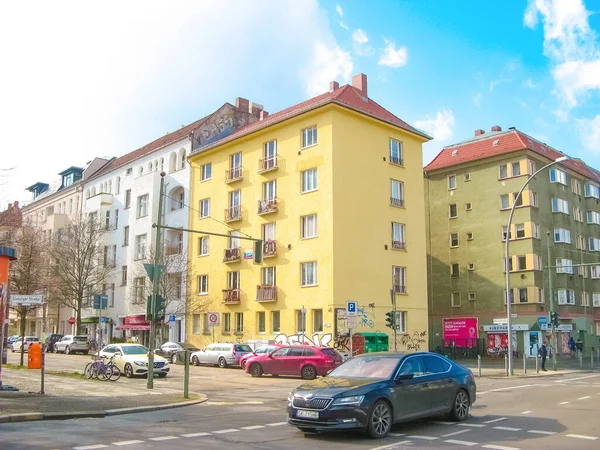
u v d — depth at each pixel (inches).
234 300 1505.9
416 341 1432.1
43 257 1897.1
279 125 1464.1
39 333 2541.8
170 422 479.8
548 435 406.0
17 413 485.7
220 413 539.8
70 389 705.6
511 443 375.6
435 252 1975.9
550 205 1862.7
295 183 1408.7
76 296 1856.5
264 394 721.6
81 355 1689.2
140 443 381.4
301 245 1368.1
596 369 1294.3
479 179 1892.2
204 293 1636.3
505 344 1766.7
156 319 746.2
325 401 392.5
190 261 1690.5
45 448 360.8
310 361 957.8
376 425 396.2
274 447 366.3
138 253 1868.8
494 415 507.5
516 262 1766.7
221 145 1627.7
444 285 1934.1
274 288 1407.5
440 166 1989.4
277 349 1010.1
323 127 1360.7
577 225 1985.7
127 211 1999.3
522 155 1791.3
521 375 1082.1
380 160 1443.2
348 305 997.8
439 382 455.8
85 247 1865.2
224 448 362.9
